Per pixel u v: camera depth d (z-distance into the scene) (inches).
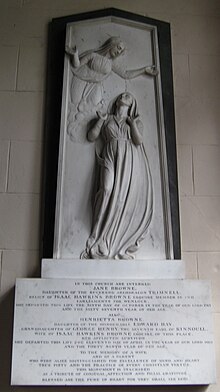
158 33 132.1
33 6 135.3
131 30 131.6
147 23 132.3
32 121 123.7
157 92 125.1
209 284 108.2
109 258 110.1
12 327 107.8
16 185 118.2
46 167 118.0
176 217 116.3
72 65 126.1
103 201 113.0
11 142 121.7
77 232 112.6
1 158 120.2
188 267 114.3
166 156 119.6
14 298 107.4
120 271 108.6
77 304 104.7
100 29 130.7
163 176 117.8
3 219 115.5
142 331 104.0
